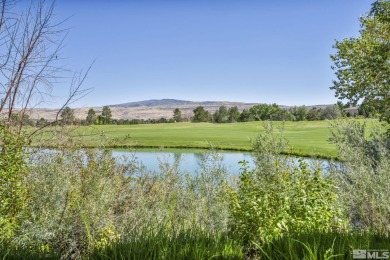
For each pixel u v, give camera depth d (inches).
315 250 107.9
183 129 3272.6
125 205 283.0
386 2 649.6
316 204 229.8
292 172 267.0
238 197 263.4
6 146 222.1
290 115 3321.9
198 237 138.0
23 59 262.2
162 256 117.0
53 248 220.5
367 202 258.1
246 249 203.8
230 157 1229.1
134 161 327.9
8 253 137.6
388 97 638.5
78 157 270.7
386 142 423.2
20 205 218.2
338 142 443.8
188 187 334.6
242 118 4697.3
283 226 202.7
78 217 237.5
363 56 701.3
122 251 126.0
